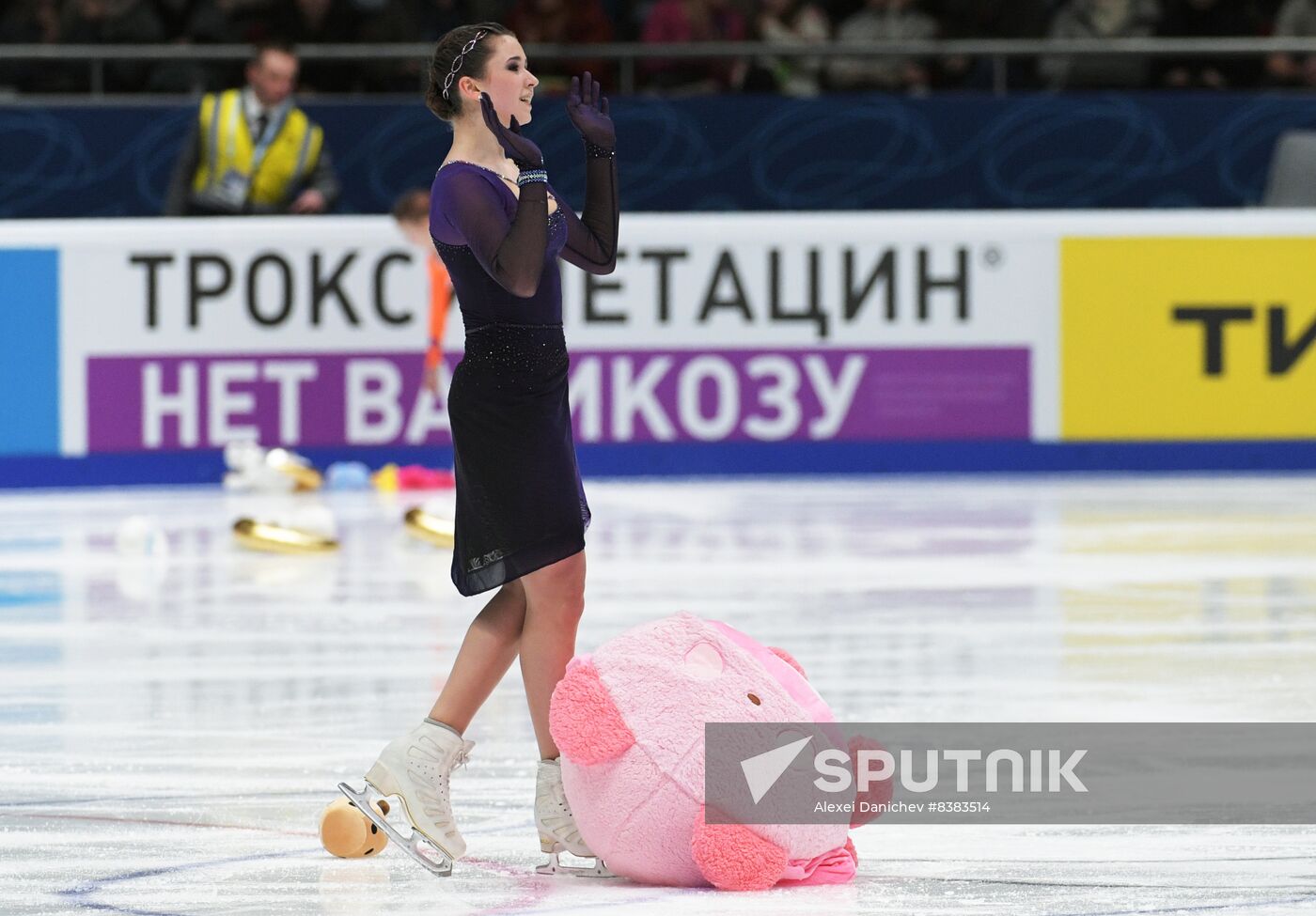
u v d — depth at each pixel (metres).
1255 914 11.27
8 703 19.09
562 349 13.18
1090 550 31.91
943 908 11.52
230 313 45.88
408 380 46.28
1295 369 47.16
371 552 32.53
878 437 46.91
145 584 28.50
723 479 46.38
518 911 11.55
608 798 12.21
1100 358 46.97
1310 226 47.03
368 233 46.09
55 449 45.44
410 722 17.95
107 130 49.09
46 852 13.09
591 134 13.57
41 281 45.28
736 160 49.75
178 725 17.88
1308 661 20.92
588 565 29.78
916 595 26.44
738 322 46.53
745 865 11.94
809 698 12.55
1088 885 12.07
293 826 13.96
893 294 46.75
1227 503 40.06
